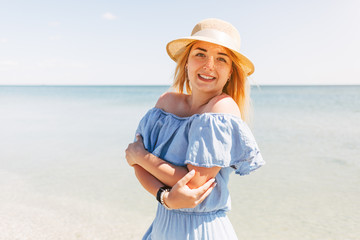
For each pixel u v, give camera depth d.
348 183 6.57
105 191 6.12
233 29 1.79
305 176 7.11
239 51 1.72
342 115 20.92
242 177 7.12
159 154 1.75
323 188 6.28
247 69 1.85
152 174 1.70
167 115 1.86
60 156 9.09
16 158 8.89
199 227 1.70
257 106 30.16
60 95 70.50
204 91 1.75
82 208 5.28
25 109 29.08
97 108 29.45
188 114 1.90
